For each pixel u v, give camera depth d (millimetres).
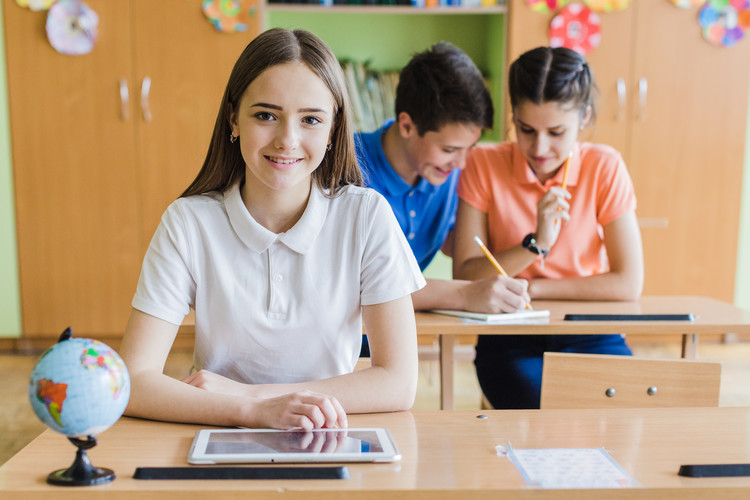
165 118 3580
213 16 3520
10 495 818
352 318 1258
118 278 3693
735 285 3824
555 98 1928
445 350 1830
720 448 961
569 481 843
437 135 1957
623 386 1336
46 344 3768
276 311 1220
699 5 3598
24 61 3531
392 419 1101
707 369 1308
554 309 1907
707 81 3650
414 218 2152
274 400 1043
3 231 3662
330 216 1241
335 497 821
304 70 1140
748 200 3785
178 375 3361
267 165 1154
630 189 2121
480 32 4027
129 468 888
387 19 4016
